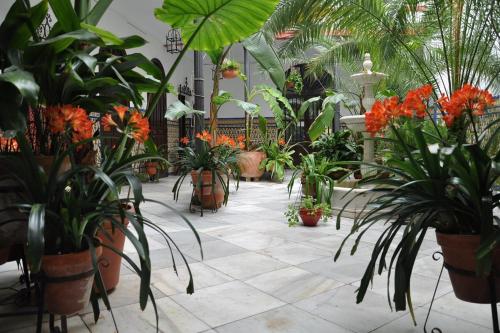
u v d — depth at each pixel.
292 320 1.80
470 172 1.42
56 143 1.84
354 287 2.20
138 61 2.02
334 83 7.97
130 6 7.49
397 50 4.32
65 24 1.74
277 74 4.81
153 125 8.92
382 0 3.76
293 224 3.84
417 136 1.48
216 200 4.74
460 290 1.52
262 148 8.16
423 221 1.44
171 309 1.93
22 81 1.30
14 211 1.69
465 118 1.53
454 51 3.60
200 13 2.06
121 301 2.02
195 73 5.50
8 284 2.27
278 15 4.05
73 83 1.78
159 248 3.04
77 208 1.49
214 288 2.20
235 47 10.93
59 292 1.48
